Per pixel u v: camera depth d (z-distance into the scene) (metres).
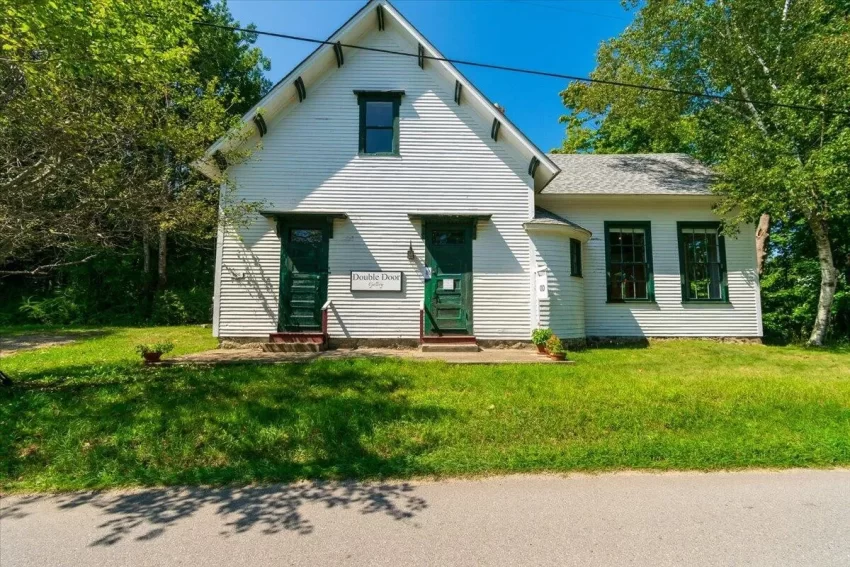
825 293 11.23
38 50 5.42
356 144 10.25
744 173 10.29
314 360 7.82
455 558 2.69
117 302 17.89
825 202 10.03
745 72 11.53
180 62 6.70
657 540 2.91
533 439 4.75
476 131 10.40
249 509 3.39
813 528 3.08
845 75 9.86
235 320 9.86
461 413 5.28
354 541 2.90
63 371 7.24
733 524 3.13
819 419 5.33
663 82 13.05
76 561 2.71
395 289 10.03
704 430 5.04
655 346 10.73
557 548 2.81
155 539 2.96
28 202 6.03
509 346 10.02
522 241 10.23
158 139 6.99
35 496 3.69
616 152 23.28
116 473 4.06
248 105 21.77
